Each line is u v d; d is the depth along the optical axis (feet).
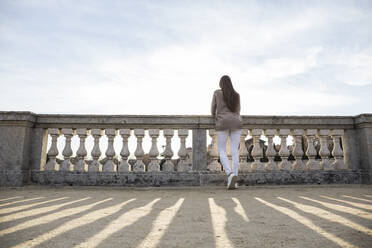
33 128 20.07
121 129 20.07
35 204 10.82
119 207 10.07
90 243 5.56
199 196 13.53
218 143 17.02
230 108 16.65
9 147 18.70
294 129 20.62
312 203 10.85
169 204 10.80
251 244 5.47
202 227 6.91
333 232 6.33
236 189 16.96
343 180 19.63
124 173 19.07
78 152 19.62
